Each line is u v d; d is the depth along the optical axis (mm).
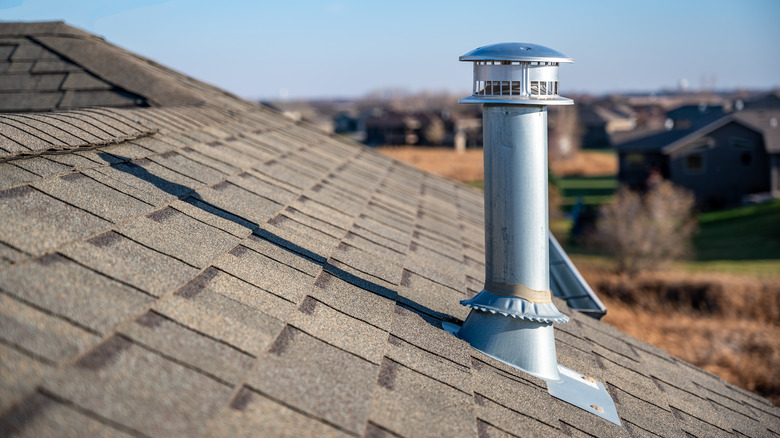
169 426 1988
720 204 38969
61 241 2869
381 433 2498
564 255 7043
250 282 3369
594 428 3434
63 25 8820
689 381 5387
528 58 3508
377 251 5129
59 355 2092
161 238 3432
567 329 5309
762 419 5188
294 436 2227
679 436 3891
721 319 20375
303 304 3408
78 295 2504
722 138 39844
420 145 87250
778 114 42438
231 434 2080
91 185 3785
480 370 3541
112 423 1906
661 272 24734
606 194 45500
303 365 2756
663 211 26406
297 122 11031
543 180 3695
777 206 33688
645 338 18484
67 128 4535
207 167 5387
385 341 3391
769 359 16031
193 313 2768
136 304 2623
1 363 1953
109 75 8117
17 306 2268
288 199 5512
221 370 2422
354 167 9023
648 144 42594
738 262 26062
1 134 3811
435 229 7102
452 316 4285
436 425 2742
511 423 3088
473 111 116188
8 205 3051
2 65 8109
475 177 54312
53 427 1810
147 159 4875
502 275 3812
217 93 10320
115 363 2191
